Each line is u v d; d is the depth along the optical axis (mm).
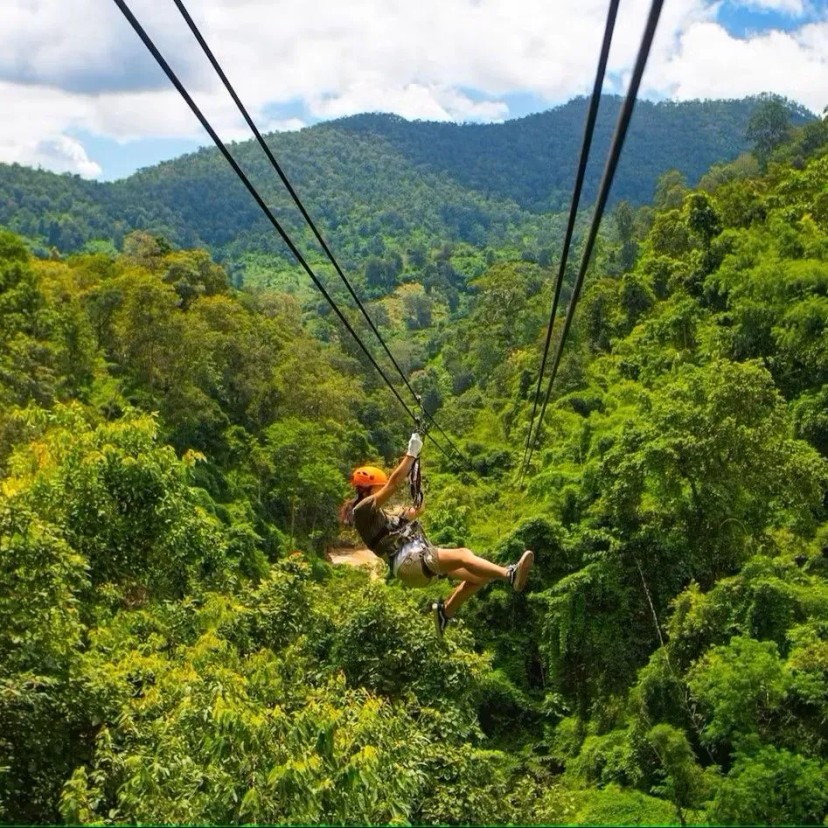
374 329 8859
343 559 68938
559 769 27578
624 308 75500
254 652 17625
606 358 70812
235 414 71750
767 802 18578
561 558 32875
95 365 63531
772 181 77062
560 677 30578
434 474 66750
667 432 30625
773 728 21359
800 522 31484
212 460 62719
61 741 12742
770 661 21547
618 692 28578
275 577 19578
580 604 30078
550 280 106750
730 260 57500
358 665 18641
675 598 29406
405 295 188000
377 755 10188
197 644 15172
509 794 17469
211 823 9430
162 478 18047
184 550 18266
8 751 12250
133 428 18203
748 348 47031
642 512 31797
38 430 34375
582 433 47438
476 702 21312
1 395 44125
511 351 99562
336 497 67750
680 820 20000
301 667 17453
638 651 29391
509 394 86312
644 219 122938
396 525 7082
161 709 12844
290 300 126500
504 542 33281
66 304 61188
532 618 32875
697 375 32062
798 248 52312
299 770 9211
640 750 23469
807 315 42906
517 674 31531
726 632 25391
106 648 15852
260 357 75062
